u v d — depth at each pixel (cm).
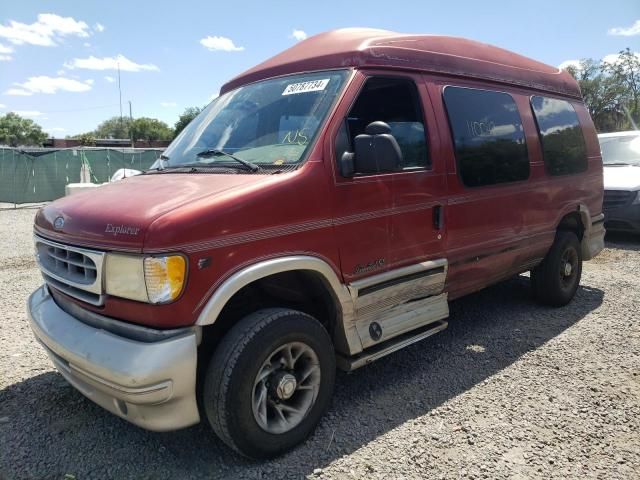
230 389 275
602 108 3691
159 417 267
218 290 270
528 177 493
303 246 306
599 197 617
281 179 300
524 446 312
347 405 362
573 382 394
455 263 419
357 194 336
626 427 332
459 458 301
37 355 447
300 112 346
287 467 294
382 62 368
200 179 318
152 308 258
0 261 831
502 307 578
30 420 344
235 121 382
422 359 438
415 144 385
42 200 1912
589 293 632
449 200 404
